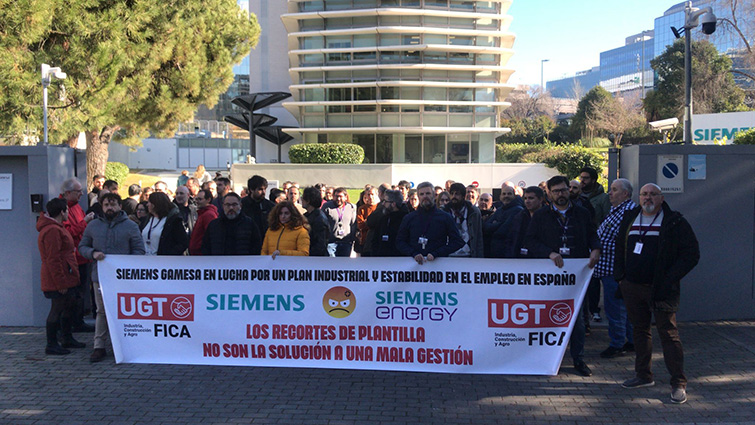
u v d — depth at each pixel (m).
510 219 7.57
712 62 48.44
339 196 9.84
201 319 6.26
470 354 5.98
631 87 117.50
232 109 64.25
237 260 6.18
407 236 6.34
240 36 23.00
